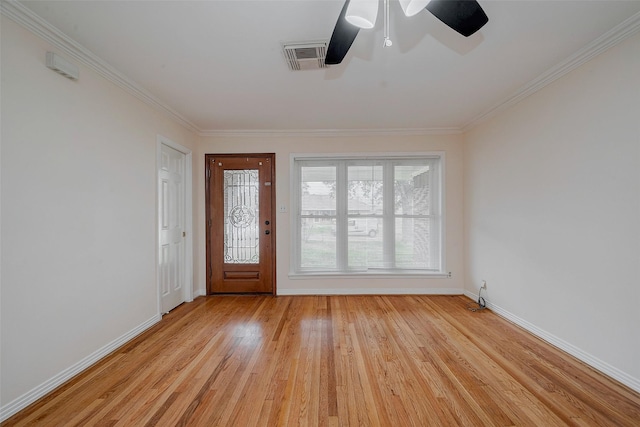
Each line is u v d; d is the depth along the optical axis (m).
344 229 3.86
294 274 3.78
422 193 3.85
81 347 1.97
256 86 2.51
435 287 3.78
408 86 2.53
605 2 1.54
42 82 1.71
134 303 2.53
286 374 1.93
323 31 1.76
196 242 3.75
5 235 1.52
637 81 1.70
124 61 2.10
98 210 2.13
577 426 1.46
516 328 2.67
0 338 1.49
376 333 2.57
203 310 3.22
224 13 1.60
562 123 2.21
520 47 1.94
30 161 1.64
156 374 1.93
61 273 1.83
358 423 1.49
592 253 1.98
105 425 1.47
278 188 3.81
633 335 1.74
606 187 1.88
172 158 3.27
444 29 1.76
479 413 1.55
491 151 3.13
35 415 1.54
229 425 1.48
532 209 2.54
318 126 3.62
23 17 1.57
